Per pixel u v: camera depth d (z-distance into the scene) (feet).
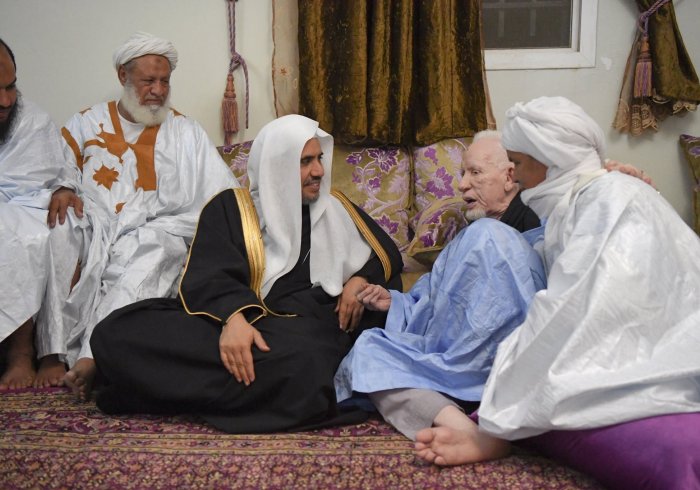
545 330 6.42
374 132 12.85
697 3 13.35
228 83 13.60
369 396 8.01
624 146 13.74
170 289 10.57
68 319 10.19
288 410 7.77
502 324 7.36
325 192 9.59
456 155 12.83
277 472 6.75
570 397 6.06
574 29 13.74
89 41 13.83
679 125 13.61
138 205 11.51
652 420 6.09
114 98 13.96
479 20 12.94
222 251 8.87
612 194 6.87
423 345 8.04
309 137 8.98
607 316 6.28
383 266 9.93
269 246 9.28
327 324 8.79
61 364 9.92
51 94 13.93
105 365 8.02
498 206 9.79
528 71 13.73
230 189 9.53
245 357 7.81
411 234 12.90
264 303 9.03
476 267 7.52
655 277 6.52
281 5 13.28
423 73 12.84
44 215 10.27
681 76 12.96
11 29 13.75
